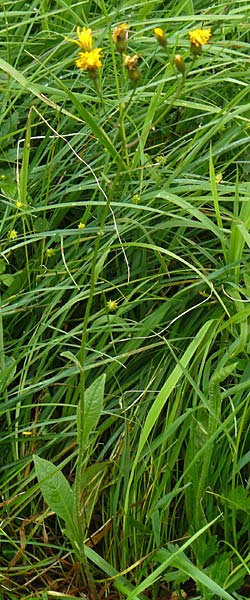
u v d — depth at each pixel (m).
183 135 1.14
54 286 1.02
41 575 0.93
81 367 0.77
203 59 1.10
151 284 1.02
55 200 1.08
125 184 1.04
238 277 0.95
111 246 0.94
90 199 1.10
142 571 0.90
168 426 0.91
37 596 0.89
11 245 1.06
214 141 1.13
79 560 0.91
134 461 0.89
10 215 1.07
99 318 0.97
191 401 0.96
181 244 1.01
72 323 1.04
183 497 0.95
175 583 0.91
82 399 0.79
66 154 1.12
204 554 0.90
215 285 0.97
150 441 0.95
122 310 0.97
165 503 0.91
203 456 0.90
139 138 0.90
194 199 0.99
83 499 0.94
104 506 0.97
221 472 0.93
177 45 1.12
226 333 0.96
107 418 0.97
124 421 0.96
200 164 1.08
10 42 1.13
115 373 0.99
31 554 0.94
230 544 0.89
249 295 0.92
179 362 0.87
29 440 0.94
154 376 0.97
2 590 0.91
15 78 1.00
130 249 1.04
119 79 1.14
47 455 0.97
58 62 1.14
